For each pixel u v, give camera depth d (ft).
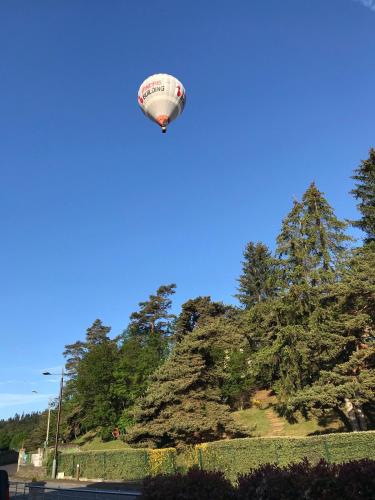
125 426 180.65
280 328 110.32
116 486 103.65
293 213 119.03
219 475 25.79
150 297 268.82
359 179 131.95
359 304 85.35
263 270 209.87
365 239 131.85
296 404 86.89
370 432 61.72
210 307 197.26
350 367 82.58
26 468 200.13
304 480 20.52
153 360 195.00
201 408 115.03
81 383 199.11
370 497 18.81
